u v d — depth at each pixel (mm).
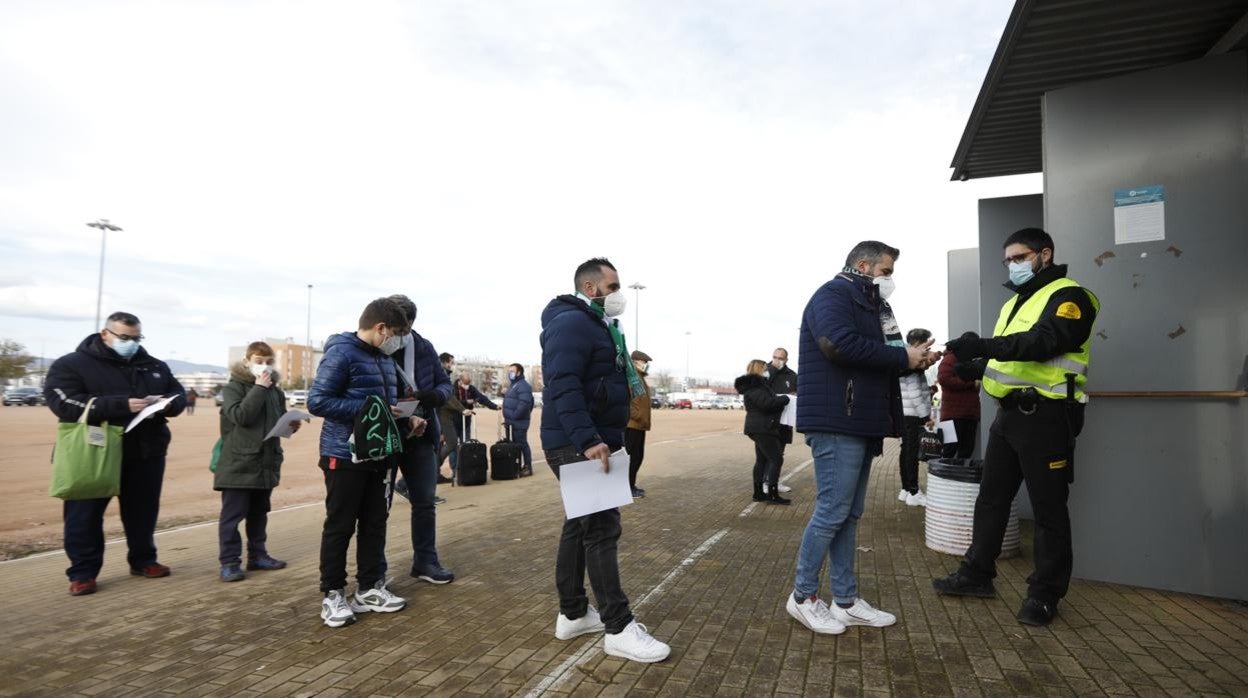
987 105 5402
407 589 4504
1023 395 3736
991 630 3572
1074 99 4484
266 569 5164
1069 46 4445
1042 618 3609
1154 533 4160
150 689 3021
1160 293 4180
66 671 3223
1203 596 4020
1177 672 3027
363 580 4051
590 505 3215
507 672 3154
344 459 3842
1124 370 4250
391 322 4090
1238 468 3945
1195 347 4070
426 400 4562
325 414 3787
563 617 3574
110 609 4164
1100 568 4309
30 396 49906
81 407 4461
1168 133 4215
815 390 3531
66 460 4383
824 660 3225
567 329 3359
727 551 5449
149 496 4992
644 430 8297
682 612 3938
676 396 86750
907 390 7559
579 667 3195
